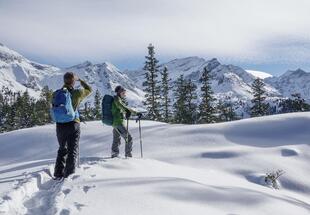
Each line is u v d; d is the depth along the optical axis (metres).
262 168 14.37
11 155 19.03
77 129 8.73
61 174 8.64
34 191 7.53
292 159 15.34
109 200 6.74
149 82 55.53
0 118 77.69
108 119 11.68
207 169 14.26
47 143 19.80
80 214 5.97
